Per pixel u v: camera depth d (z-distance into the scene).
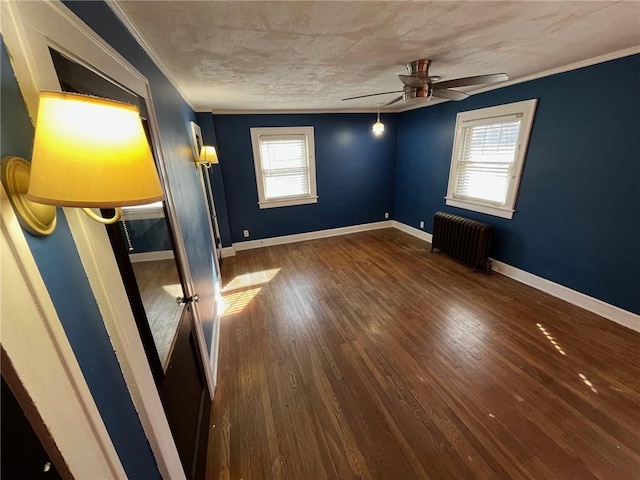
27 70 0.56
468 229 3.59
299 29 1.46
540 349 2.18
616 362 2.02
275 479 1.42
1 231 0.45
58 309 0.57
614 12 1.42
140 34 1.38
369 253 4.39
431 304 2.89
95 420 0.60
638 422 1.60
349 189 5.23
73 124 0.49
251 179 4.57
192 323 1.64
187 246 1.79
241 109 4.12
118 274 0.81
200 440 1.46
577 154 2.53
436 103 4.16
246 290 3.37
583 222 2.58
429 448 1.53
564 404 1.73
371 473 1.42
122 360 0.79
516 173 3.09
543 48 1.97
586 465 1.41
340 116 4.75
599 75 2.27
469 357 2.15
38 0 0.60
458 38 1.69
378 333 2.48
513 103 3.01
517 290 3.07
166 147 1.63
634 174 2.19
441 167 4.26
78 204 0.50
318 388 1.94
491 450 1.50
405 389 1.90
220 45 1.62
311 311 2.87
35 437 0.48
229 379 2.05
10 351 0.43
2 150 0.49
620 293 2.39
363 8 1.28
